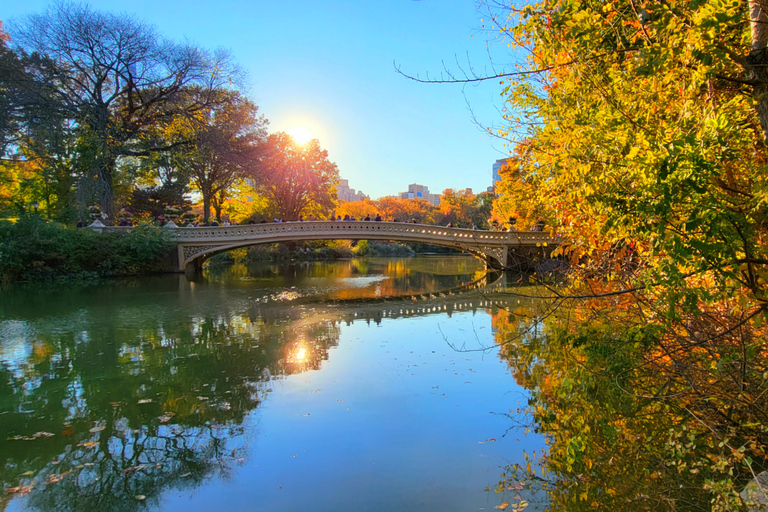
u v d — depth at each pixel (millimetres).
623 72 3594
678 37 2799
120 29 23406
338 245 49938
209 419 5180
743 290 3115
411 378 6469
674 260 2846
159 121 25969
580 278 5254
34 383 6512
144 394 6023
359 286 19766
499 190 19297
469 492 3668
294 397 5797
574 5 3416
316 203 49062
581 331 5320
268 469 4094
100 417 5309
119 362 7539
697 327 4215
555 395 5613
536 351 7594
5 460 4348
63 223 24094
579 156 3822
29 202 28359
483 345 8430
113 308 13078
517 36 4758
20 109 22141
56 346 8656
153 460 4301
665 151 2738
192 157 26438
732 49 3070
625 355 4461
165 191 34500
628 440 4324
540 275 5629
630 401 4664
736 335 3758
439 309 13156
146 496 3723
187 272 23516
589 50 3686
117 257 21375
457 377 6484
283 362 7422
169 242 22781
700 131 2648
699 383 3996
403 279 23375
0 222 19453
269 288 18484
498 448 4395
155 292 16688
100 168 24156
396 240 23906
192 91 26312
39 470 4164
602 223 4121
